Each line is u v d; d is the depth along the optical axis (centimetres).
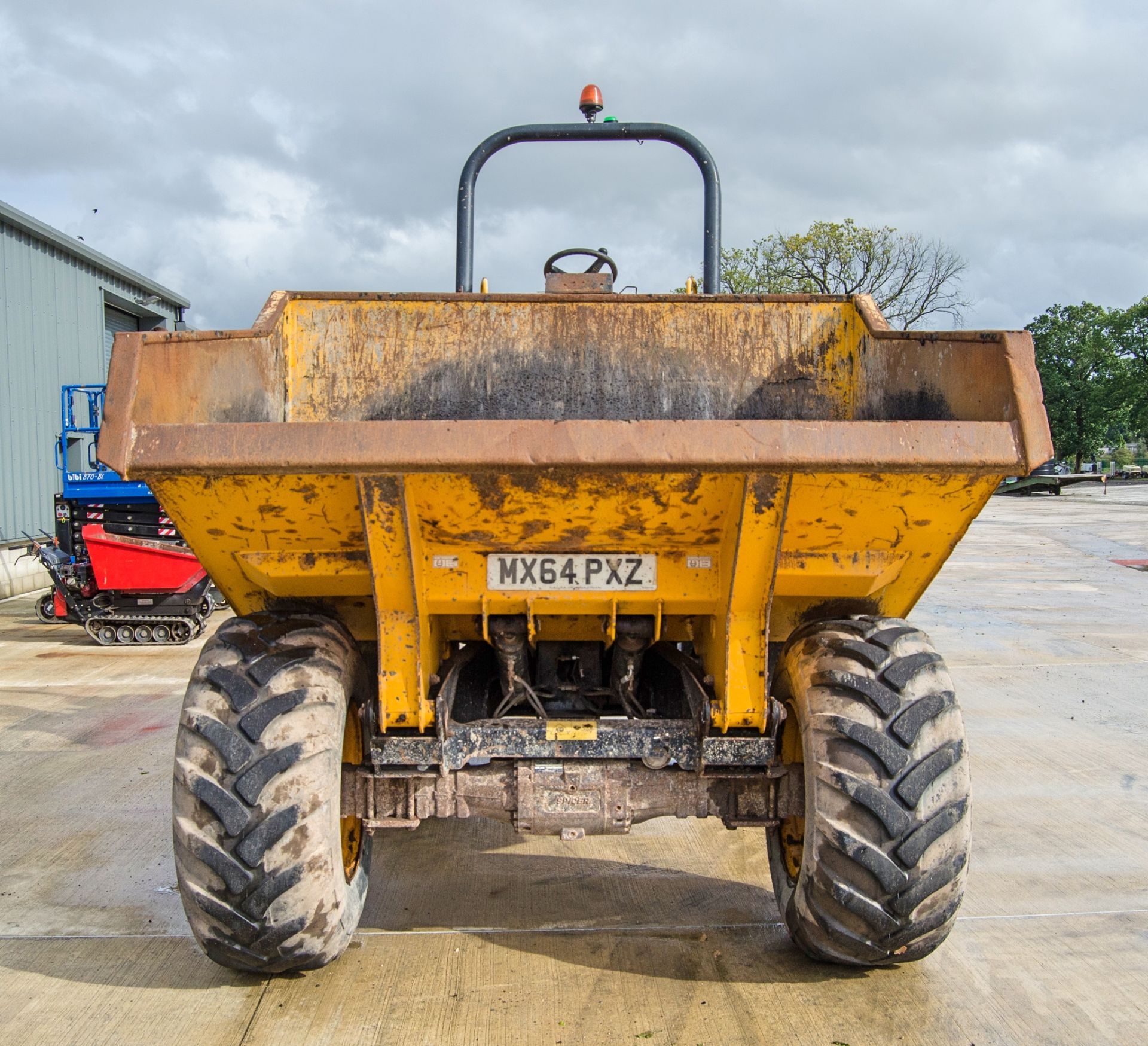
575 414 344
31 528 1394
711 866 382
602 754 269
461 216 441
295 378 337
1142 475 5006
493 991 283
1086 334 7225
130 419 219
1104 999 283
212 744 247
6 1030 263
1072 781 486
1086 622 973
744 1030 264
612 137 438
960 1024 269
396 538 245
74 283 1528
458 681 304
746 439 217
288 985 286
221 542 264
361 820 283
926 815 246
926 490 243
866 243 3381
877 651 264
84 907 341
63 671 764
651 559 263
